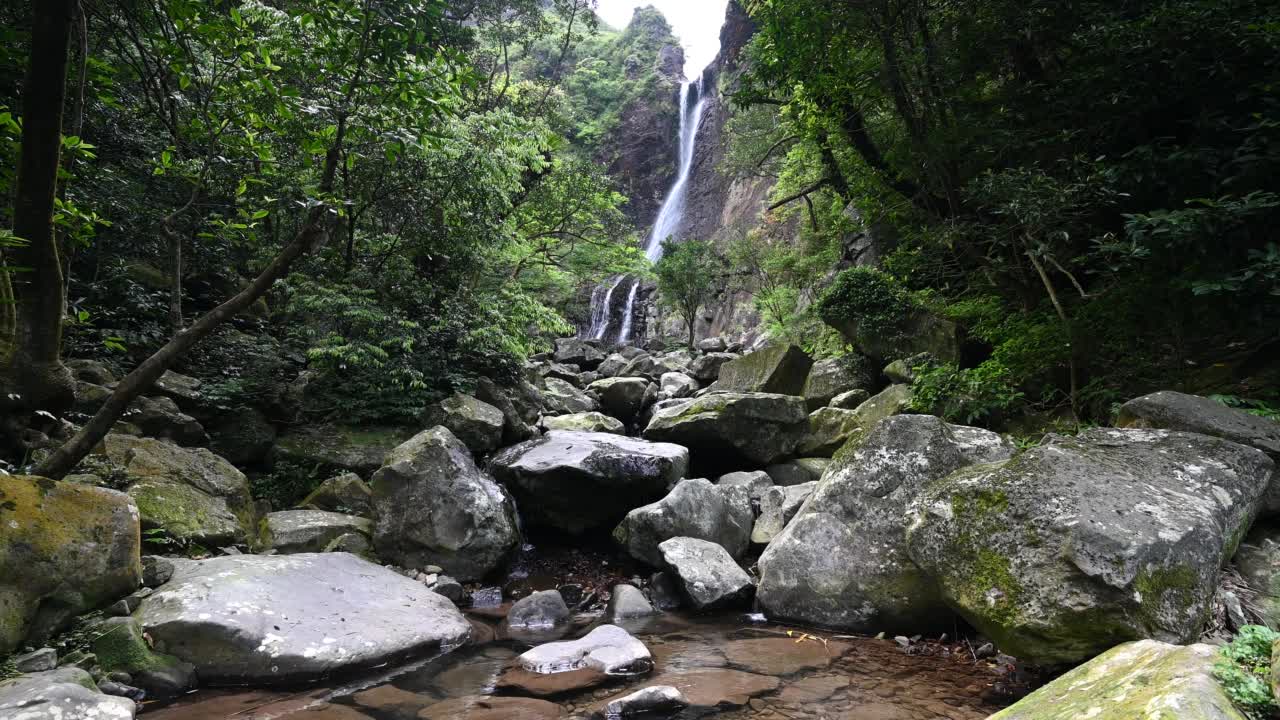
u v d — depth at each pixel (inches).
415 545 217.9
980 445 182.2
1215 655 92.0
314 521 222.1
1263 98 211.8
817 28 326.6
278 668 138.3
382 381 319.9
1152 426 173.6
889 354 420.8
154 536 178.5
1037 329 259.8
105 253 303.1
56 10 130.7
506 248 477.7
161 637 138.2
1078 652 120.1
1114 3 271.4
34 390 159.8
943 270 414.9
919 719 120.0
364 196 347.9
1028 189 235.1
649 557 226.7
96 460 190.5
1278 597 132.4
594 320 1130.0
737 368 495.8
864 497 181.5
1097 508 127.2
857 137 388.8
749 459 330.3
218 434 276.5
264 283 173.6
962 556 140.2
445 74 190.7
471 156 366.3
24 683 113.6
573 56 1763.0
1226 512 134.8
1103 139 275.7
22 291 158.9
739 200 1218.6
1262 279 183.3
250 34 178.9
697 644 164.6
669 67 1806.1
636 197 1565.0
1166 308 223.5
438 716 123.0
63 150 165.5
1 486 133.5
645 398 517.0
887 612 167.9
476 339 362.0
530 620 185.3
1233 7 225.9
